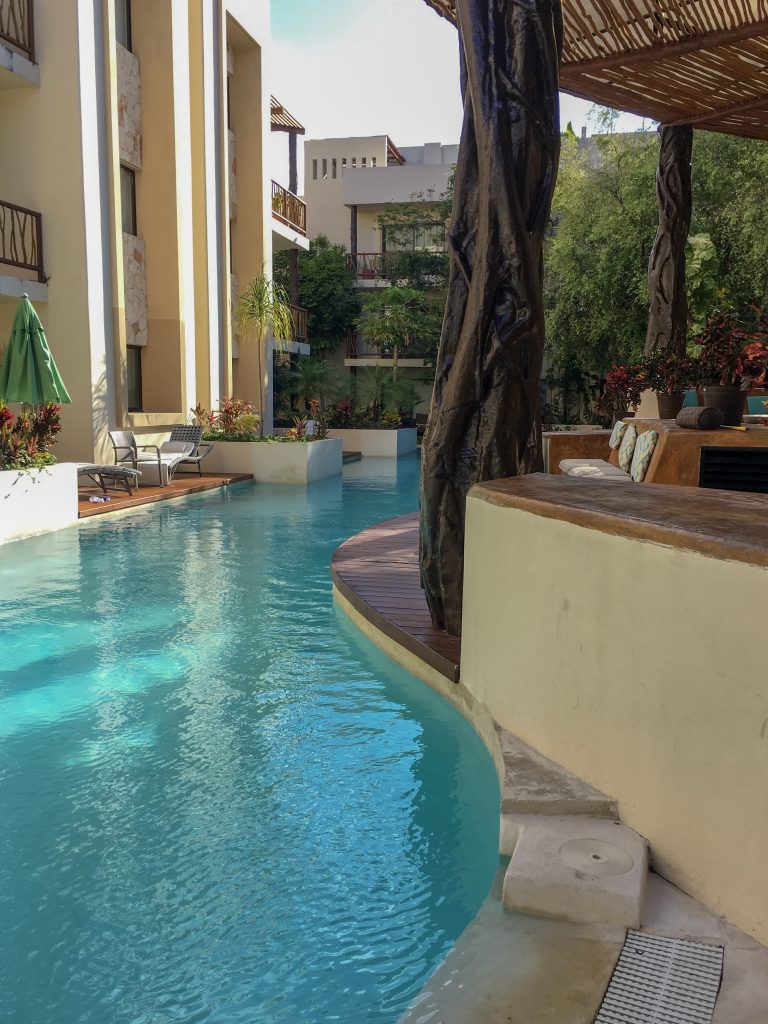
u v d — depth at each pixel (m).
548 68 3.90
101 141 12.48
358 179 31.84
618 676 2.37
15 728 3.71
